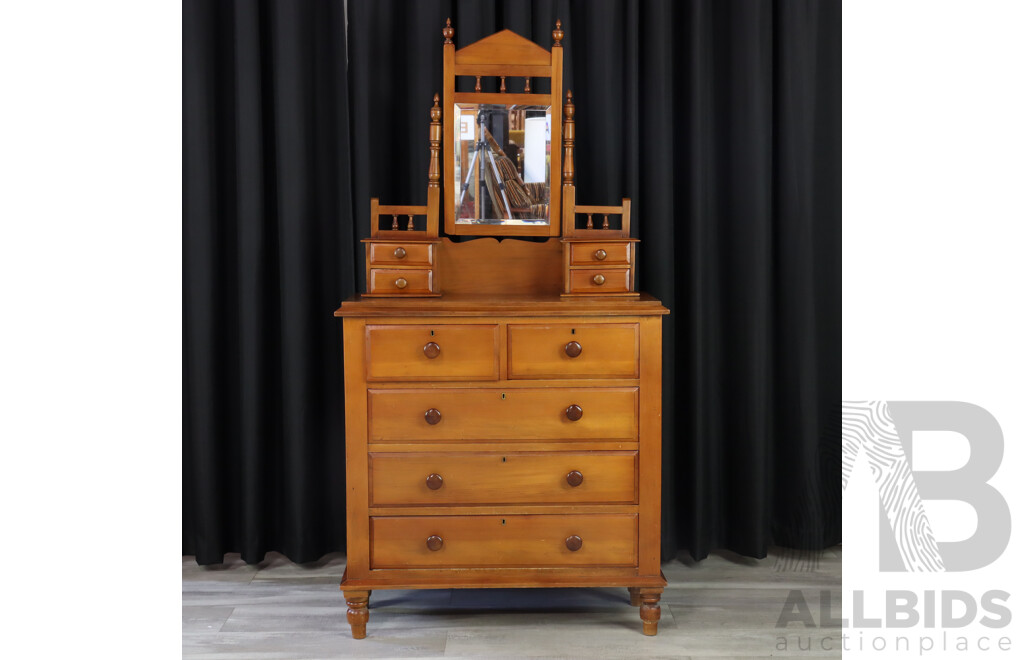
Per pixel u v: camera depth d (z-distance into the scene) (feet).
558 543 8.12
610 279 8.34
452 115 8.84
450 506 8.05
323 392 9.89
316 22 9.45
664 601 8.93
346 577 8.07
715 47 9.75
